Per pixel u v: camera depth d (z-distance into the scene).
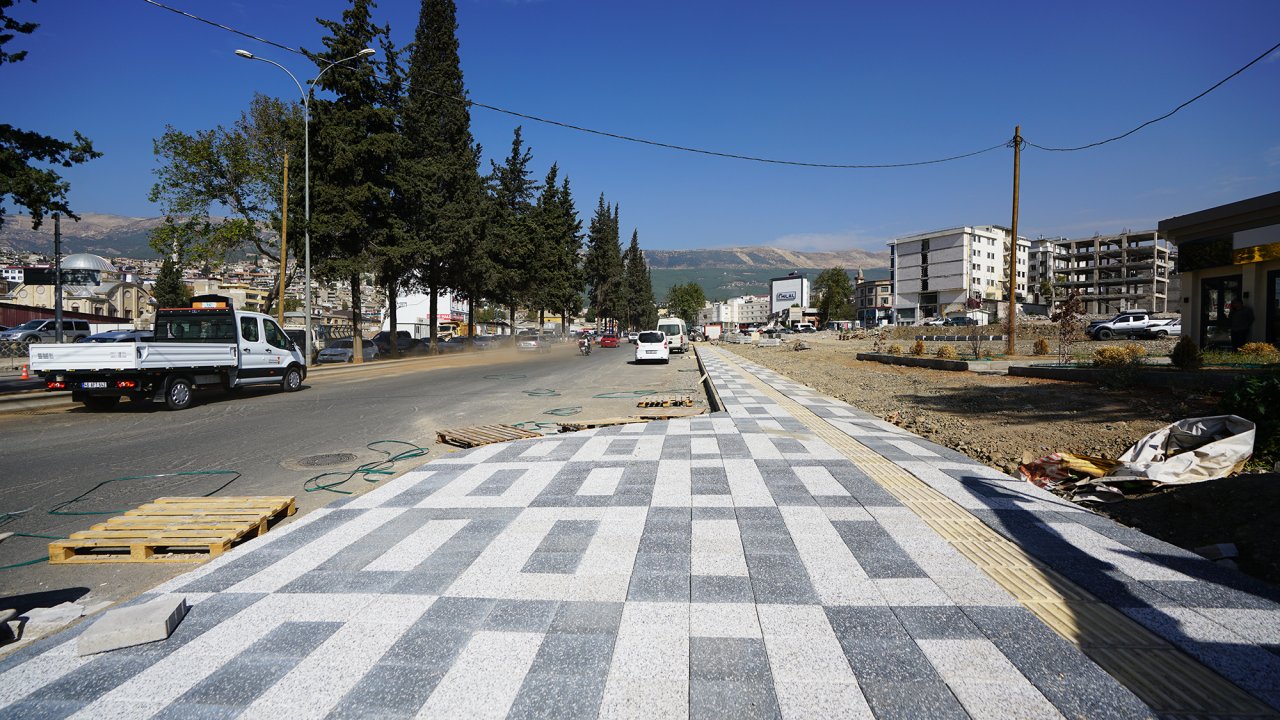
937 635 2.67
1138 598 3.00
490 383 18.20
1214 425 5.45
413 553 3.83
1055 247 111.69
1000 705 2.16
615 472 5.91
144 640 2.72
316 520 4.57
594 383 18.34
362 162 27.31
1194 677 2.30
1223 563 3.47
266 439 8.74
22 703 2.30
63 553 4.15
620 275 82.75
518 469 6.14
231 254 32.50
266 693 2.33
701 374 21.61
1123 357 13.77
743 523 4.28
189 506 4.94
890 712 2.14
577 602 3.07
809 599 3.05
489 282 39.06
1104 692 2.22
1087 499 4.91
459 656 2.57
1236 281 16.47
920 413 10.31
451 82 36.78
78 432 9.36
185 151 29.77
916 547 3.75
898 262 111.75
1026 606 2.94
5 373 23.20
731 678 2.37
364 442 8.51
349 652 2.62
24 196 15.22
